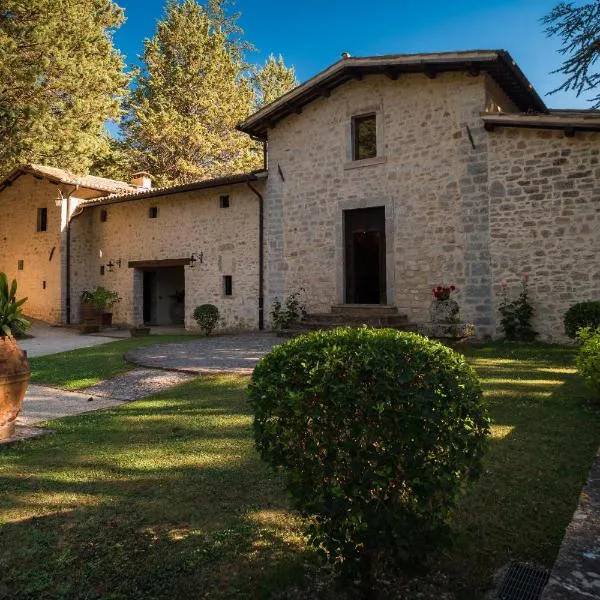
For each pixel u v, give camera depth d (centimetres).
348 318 1001
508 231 891
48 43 1430
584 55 753
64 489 325
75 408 565
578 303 761
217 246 1346
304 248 1153
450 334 820
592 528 197
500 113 868
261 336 1123
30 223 1711
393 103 1028
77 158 1617
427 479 182
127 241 1570
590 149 819
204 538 254
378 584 208
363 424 183
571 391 507
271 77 3088
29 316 1692
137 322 1555
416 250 993
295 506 203
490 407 461
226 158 2548
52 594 213
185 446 400
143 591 213
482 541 237
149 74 2441
